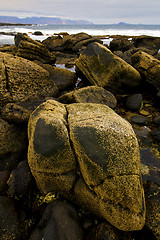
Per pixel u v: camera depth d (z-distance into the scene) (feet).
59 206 9.77
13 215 9.67
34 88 20.04
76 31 220.84
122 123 10.22
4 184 11.80
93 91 20.66
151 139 17.28
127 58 48.57
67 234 8.68
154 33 188.14
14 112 15.29
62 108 12.75
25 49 36.14
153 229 9.00
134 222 8.55
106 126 9.66
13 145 14.49
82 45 76.84
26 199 11.10
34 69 20.52
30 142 10.62
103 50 24.95
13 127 15.15
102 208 9.32
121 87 25.68
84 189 10.02
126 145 9.22
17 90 18.21
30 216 10.27
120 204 8.79
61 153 9.83
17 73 18.72
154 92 26.66
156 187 11.21
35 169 10.44
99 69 25.46
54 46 77.25
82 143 9.37
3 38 103.50
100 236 8.65
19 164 12.47
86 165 9.38
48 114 11.17
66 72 30.78
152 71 25.40
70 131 10.00
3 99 17.02
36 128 10.27
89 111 12.40
